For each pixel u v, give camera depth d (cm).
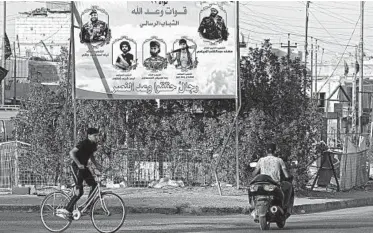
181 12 2053
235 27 2034
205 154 2175
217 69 2044
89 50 2064
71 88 2142
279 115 2198
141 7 2064
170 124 2206
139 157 2192
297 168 2166
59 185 2077
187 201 1839
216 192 2052
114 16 2066
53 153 2180
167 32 2059
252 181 1384
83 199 1695
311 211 1916
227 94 2042
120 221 1391
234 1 2031
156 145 2194
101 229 1329
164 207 1738
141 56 2064
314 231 1357
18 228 1363
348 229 1395
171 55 2059
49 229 1327
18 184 2108
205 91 2048
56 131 2203
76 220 1441
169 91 2059
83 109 2203
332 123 4309
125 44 2066
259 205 1352
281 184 1417
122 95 2067
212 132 2170
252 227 1430
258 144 2128
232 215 1730
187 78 2055
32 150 2173
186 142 2188
